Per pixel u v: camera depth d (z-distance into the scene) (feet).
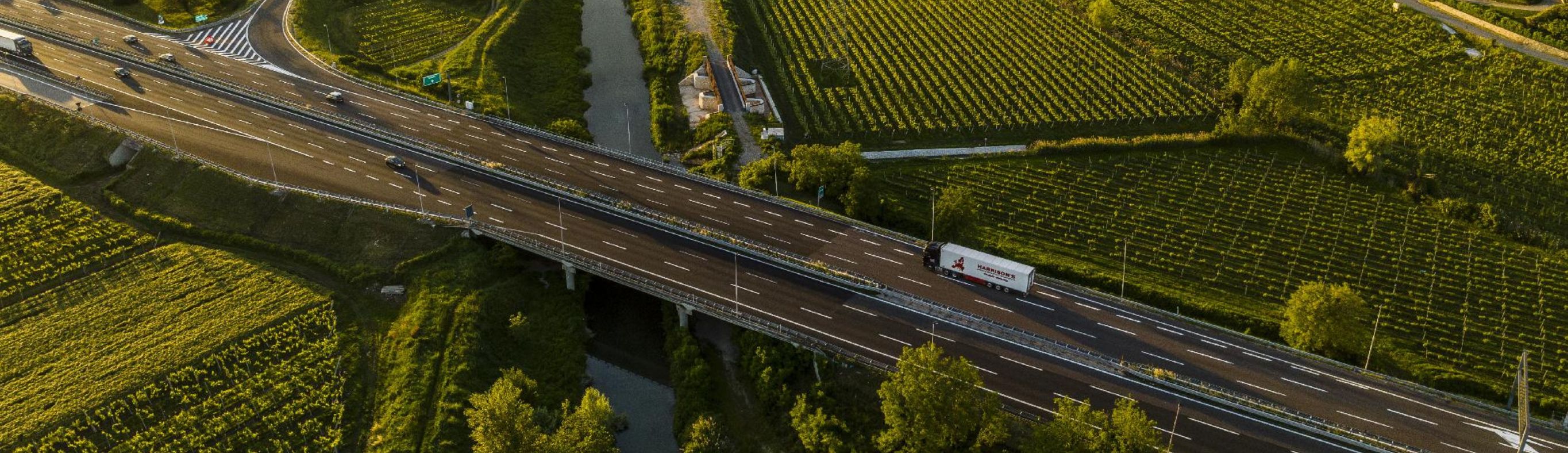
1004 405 417.49
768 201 560.61
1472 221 570.87
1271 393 427.33
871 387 430.61
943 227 526.98
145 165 573.74
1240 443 401.29
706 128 649.20
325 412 425.69
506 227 526.16
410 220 528.63
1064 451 373.40
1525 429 375.04
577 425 403.75
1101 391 426.51
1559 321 494.59
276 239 527.40
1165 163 623.77
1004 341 453.99
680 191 568.41
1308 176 611.06
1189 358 446.60
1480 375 460.55
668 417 452.35
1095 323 466.70
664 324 496.64
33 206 542.57
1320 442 402.93
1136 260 535.19
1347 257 539.29
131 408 426.10
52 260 508.53
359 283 496.64
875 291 485.56
